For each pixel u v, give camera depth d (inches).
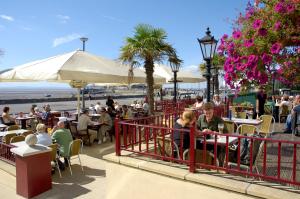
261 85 132.9
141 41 375.6
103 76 312.7
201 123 239.8
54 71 284.8
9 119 436.8
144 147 235.6
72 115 512.1
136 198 198.1
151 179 192.4
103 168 276.8
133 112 514.0
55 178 250.7
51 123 430.9
